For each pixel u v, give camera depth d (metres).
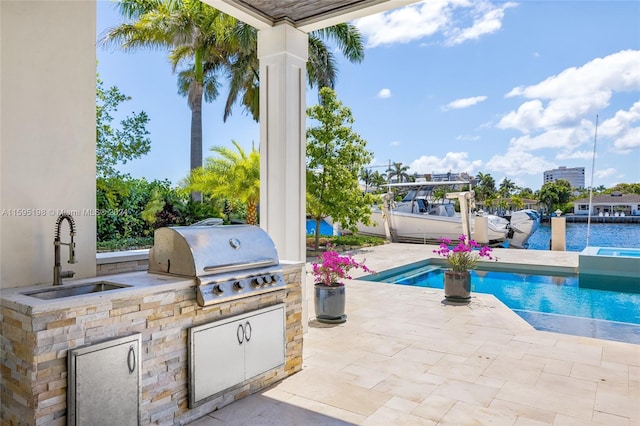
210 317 2.92
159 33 13.45
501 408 2.98
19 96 2.80
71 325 2.21
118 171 11.75
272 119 4.66
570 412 2.92
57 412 2.16
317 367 3.77
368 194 14.30
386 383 3.42
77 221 3.13
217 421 2.81
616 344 4.40
